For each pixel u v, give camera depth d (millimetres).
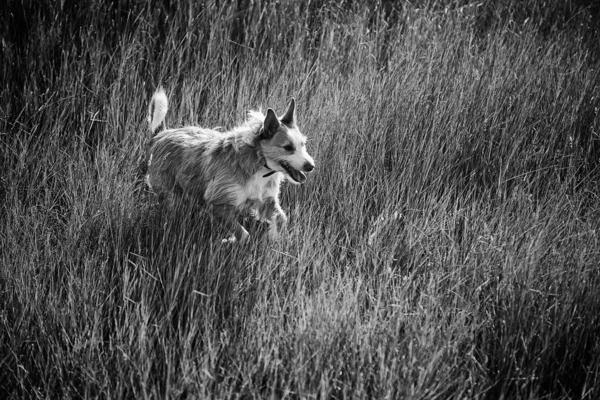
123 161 6270
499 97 6840
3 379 4512
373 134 6344
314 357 4258
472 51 7855
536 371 4434
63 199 6098
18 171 6188
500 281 4965
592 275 4887
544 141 6508
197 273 4934
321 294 4691
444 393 4188
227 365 4348
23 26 7508
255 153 5336
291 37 7891
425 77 7105
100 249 5316
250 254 5227
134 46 7270
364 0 8500
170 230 5418
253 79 7133
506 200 5781
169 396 4137
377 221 5535
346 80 7203
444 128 6480
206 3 7734
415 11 8203
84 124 6910
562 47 7965
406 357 4293
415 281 5059
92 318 4750
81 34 7340
